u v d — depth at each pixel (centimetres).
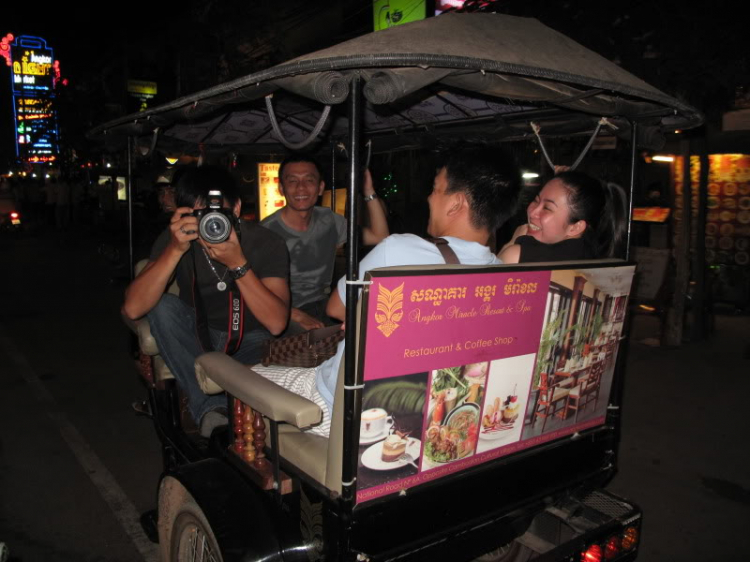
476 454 178
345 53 146
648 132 234
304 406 165
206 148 406
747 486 345
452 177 189
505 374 179
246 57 909
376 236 367
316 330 223
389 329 149
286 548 175
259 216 592
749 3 419
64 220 1789
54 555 281
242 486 189
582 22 464
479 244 187
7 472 359
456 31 173
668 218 662
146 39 965
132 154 317
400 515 164
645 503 329
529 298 178
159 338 256
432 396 163
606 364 212
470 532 184
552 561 182
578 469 212
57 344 630
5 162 2820
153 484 346
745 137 602
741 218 751
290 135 395
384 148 400
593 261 195
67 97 1570
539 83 176
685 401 465
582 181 229
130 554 283
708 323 646
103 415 444
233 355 273
